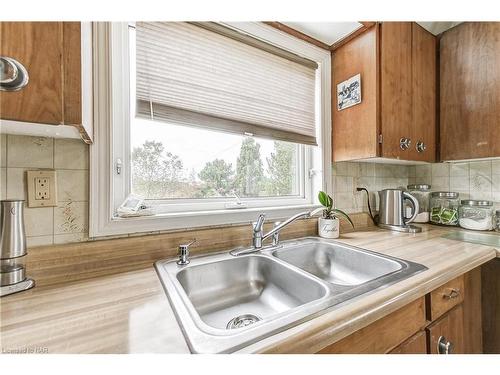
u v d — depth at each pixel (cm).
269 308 81
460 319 83
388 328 56
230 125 105
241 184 119
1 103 39
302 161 138
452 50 128
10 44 40
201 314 77
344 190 139
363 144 116
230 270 86
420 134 127
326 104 132
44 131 61
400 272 67
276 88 120
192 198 105
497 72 111
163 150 99
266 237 98
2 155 63
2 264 57
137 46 86
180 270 74
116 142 84
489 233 121
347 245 100
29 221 66
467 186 144
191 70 97
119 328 43
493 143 112
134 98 89
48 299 55
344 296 53
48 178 69
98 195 75
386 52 112
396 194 136
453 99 128
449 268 71
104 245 74
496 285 108
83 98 55
